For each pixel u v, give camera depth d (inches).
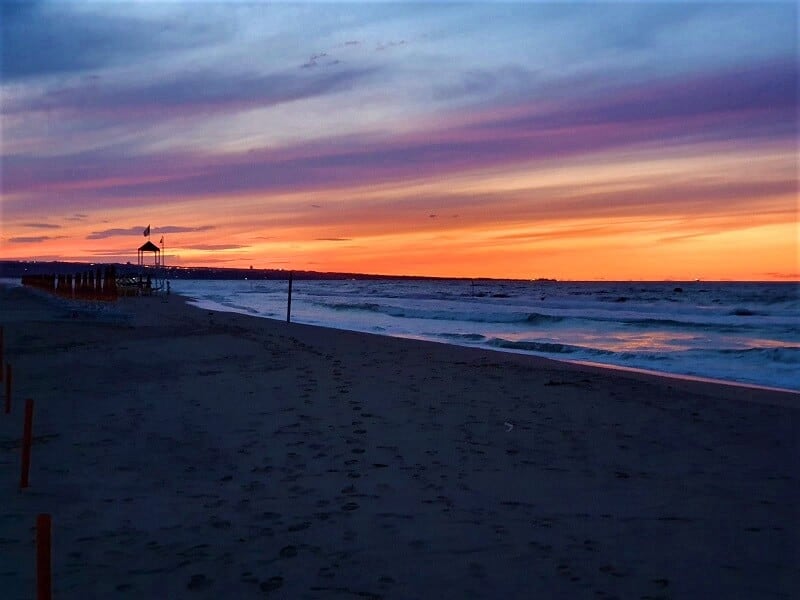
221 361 649.0
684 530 222.5
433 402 432.1
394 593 177.0
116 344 813.9
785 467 300.0
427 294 3806.6
